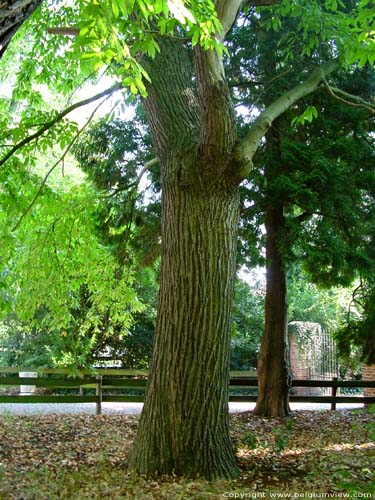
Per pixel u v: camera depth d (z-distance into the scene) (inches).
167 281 265.9
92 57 177.5
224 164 253.6
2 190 344.8
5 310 358.3
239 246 484.7
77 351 695.1
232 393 749.3
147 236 492.1
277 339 505.0
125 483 238.2
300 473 269.0
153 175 484.7
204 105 243.8
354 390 802.2
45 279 404.5
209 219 261.9
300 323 816.3
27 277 395.9
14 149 281.7
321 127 460.4
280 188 430.3
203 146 251.9
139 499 210.1
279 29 442.3
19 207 333.4
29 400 512.4
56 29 245.9
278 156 453.1
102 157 515.8
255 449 324.8
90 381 524.7
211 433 258.4
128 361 779.4
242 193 445.1
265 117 266.8
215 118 243.4
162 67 278.1
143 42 191.8
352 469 265.0
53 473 269.9
